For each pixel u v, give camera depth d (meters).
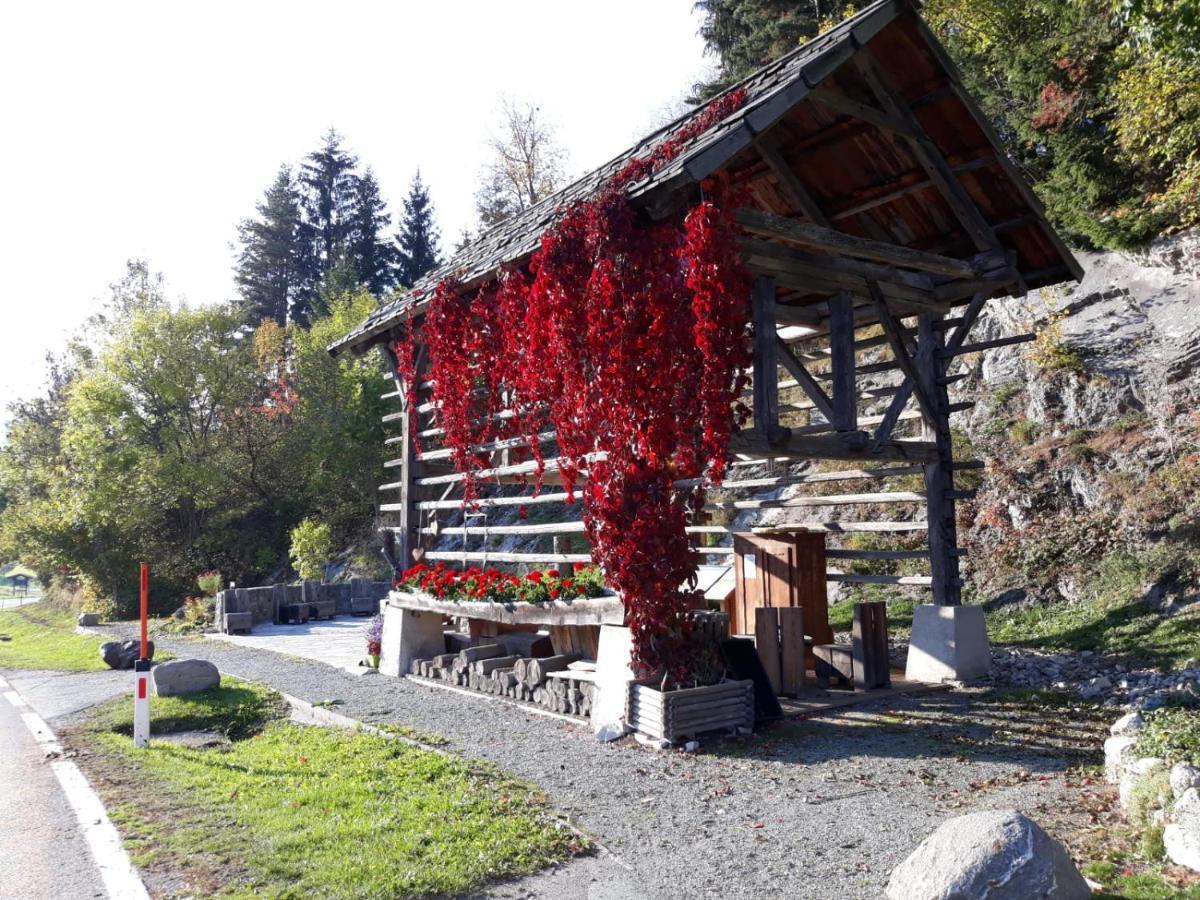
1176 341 16.36
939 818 5.98
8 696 13.12
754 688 9.10
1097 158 19.27
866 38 9.14
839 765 7.42
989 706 9.47
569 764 7.67
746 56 32.94
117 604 37.41
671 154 9.56
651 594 8.52
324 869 5.24
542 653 11.92
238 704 11.33
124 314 45.09
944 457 11.82
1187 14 11.46
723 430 8.39
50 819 6.66
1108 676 10.35
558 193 14.10
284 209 65.06
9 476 46.50
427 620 13.59
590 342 8.84
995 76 23.86
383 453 38.69
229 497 41.72
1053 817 5.89
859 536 17.98
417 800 6.57
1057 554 14.83
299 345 44.41
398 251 62.97
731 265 8.46
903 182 11.02
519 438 11.68
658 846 5.62
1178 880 4.59
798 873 5.09
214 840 5.95
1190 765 5.27
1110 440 15.82
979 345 11.73
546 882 5.08
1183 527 13.51
